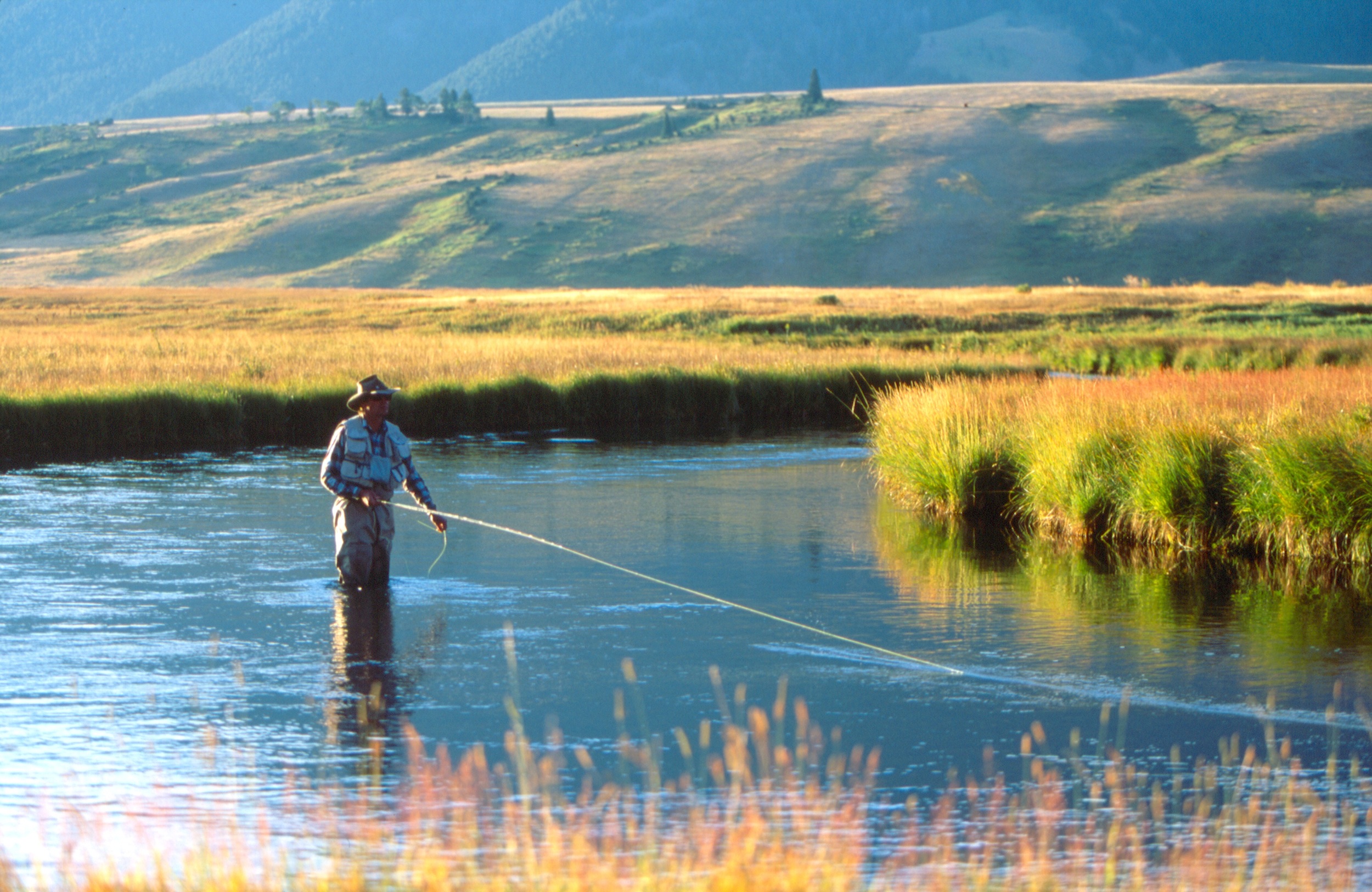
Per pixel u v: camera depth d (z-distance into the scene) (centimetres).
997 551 3284
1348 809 1456
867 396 8069
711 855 1248
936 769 1596
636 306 16350
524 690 1952
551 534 3506
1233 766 1612
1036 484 3700
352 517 2739
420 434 6612
